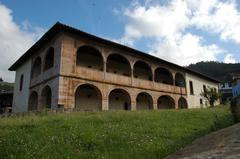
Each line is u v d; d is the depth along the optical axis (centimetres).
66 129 945
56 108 1838
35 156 639
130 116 1427
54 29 2131
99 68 2698
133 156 682
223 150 523
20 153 653
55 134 859
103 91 2314
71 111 1802
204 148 621
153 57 2905
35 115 1577
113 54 2612
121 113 1606
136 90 2662
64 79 2036
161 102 3481
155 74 3469
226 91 6081
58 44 2141
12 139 762
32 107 2591
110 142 796
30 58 2781
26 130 916
